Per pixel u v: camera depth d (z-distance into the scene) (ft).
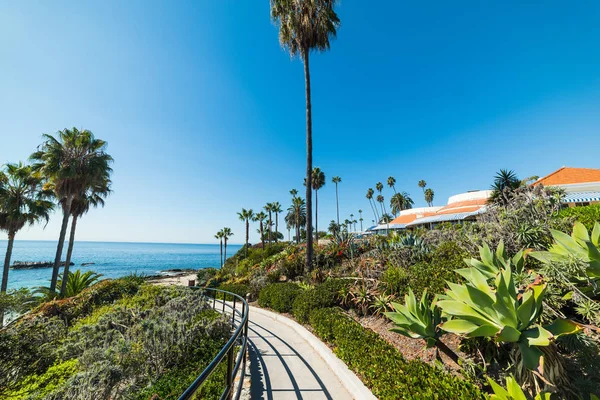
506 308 6.91
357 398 9.85
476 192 94.12
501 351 8.74
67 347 15.40
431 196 209.26
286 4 38.93
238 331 8.44
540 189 15.44
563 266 8.03
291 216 213.87
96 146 51.42
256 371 12.71
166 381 11.71
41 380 13.42
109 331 15.47
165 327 14.53
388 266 20.53
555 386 6.16
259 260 75.87
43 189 53.16
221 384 11.09
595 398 5.28
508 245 13.83
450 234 21.12
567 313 9.45
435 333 9.51
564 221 13.25
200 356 14.16
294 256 41.57
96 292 31.58
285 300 24.39
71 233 54.34
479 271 8.87
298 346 16.42
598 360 6.44
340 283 21.54
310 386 11.19
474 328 7.27
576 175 50.67
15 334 16.05
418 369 9.15
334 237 40.83
